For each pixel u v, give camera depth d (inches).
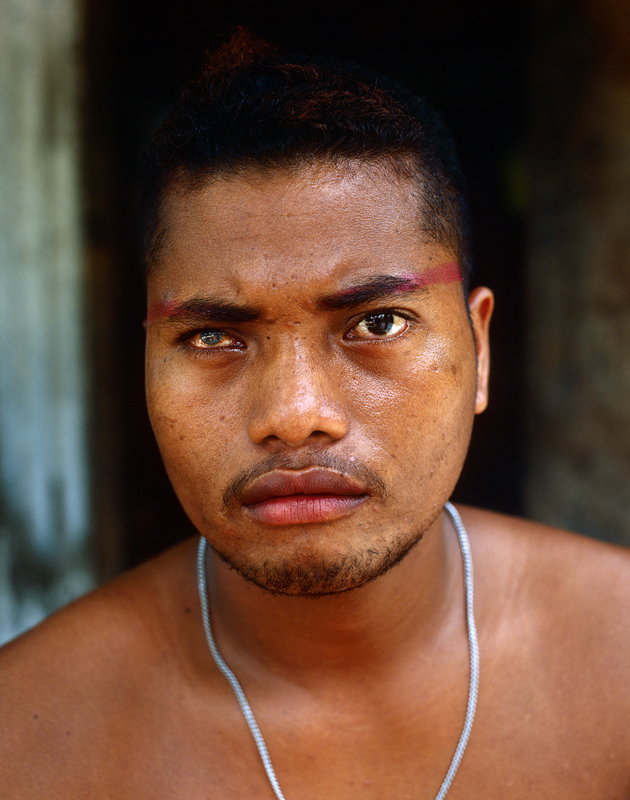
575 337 127.3
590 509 128.0
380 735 52.0
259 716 52.2
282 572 43.9
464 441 49.1
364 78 53.2
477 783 51.5
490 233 218.7
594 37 119.4
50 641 54.9
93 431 114.3
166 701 53.3
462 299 50.1
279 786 51.0
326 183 43.5
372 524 44.1
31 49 106.4
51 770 50.6
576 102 122.8
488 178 218.5
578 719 53.2
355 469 43.1
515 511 189.6
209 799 50.8
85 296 111.4
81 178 109.5
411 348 45.0
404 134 47.0
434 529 53.7
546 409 132.4
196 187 44.7
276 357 43.5
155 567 59.2
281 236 43.1
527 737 52.6
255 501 44.1
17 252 109.4
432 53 187.6
